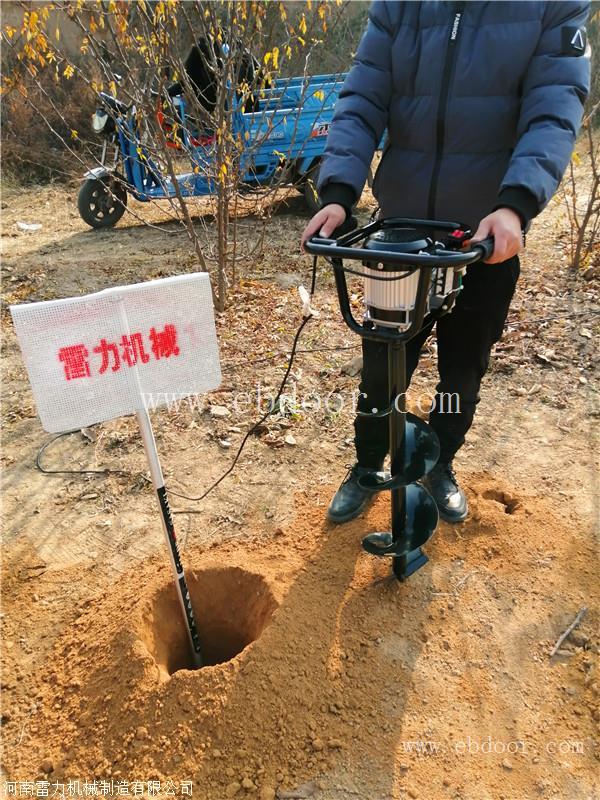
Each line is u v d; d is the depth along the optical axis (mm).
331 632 2137
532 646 2143
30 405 3793
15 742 1946
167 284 1752
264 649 2021
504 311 2299
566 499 2773
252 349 4258
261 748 1842
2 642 2279
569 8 1869
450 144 2074
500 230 1691
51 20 6406
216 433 3387
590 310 4484
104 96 5469
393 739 1873
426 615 2230
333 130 2131
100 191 7262
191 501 2926
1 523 2854
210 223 7359
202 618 2410
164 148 4285
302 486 2975
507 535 2545
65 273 5934
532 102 1888
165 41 3965
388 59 2111
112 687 2006
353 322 1884
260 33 4262
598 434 3213
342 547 2523
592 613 2250
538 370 3805
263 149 6738
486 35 1923
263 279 5496
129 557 2621
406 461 2127
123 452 3305
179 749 1844
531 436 3223
